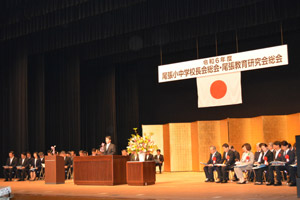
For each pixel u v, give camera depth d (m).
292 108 14.49
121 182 10.32
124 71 18.95
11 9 13.98
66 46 15.16
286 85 14.68
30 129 16.56
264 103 15.15
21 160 14.00
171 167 16.38
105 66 18.88
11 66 16.16
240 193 7.64
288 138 13.99
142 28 13.45
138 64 18.66
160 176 13.77
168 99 17.67
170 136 16.52
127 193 8.20
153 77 18.19
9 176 13.92
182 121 17.23
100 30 14.33
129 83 18.77
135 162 9.98
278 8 12.38
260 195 7.19
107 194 8.16
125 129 18.62
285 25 13.84
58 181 11.50
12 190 9.92
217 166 10.45
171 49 16.42
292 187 8.52
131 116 18.56
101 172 10.27
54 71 17.41
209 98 13.74
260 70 15.34
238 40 15.33
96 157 10.41
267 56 11.51
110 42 16.48
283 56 11.27
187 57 17.23
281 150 9.27
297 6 12.07
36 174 13.57
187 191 8.30
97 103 18.92
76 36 14.89
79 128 16.67
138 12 13.56
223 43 15.53
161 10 13.10
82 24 14.74
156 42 15.19
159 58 18.06
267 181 9.62
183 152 16.52
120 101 18.83
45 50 15.72
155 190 8.67
